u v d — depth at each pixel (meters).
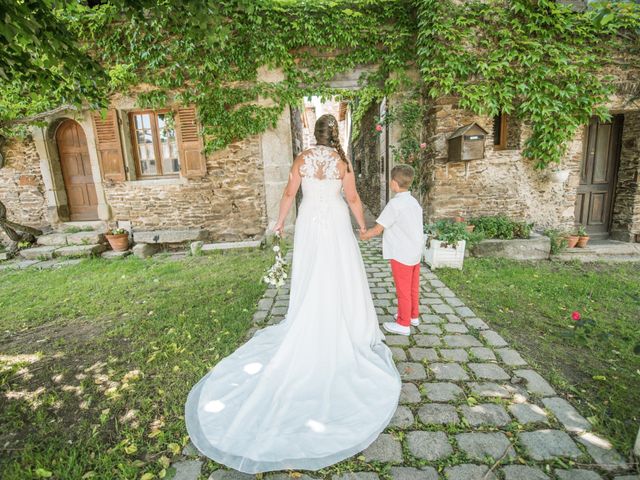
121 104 5.89
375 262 5.02
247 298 3.66
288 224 6.29
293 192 2.34
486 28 5.12
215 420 1.83
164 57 5.54
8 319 3.36
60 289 4.20
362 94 5.89
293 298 2.40
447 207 5.76
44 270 5.09
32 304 3.74
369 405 1.90
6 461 1.67
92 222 6.43
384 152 6.97
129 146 6.21
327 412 1.83
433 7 5.00
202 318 3.21
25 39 2.29
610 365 2.37
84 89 3.11
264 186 6.21
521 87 5.16
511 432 1.74
